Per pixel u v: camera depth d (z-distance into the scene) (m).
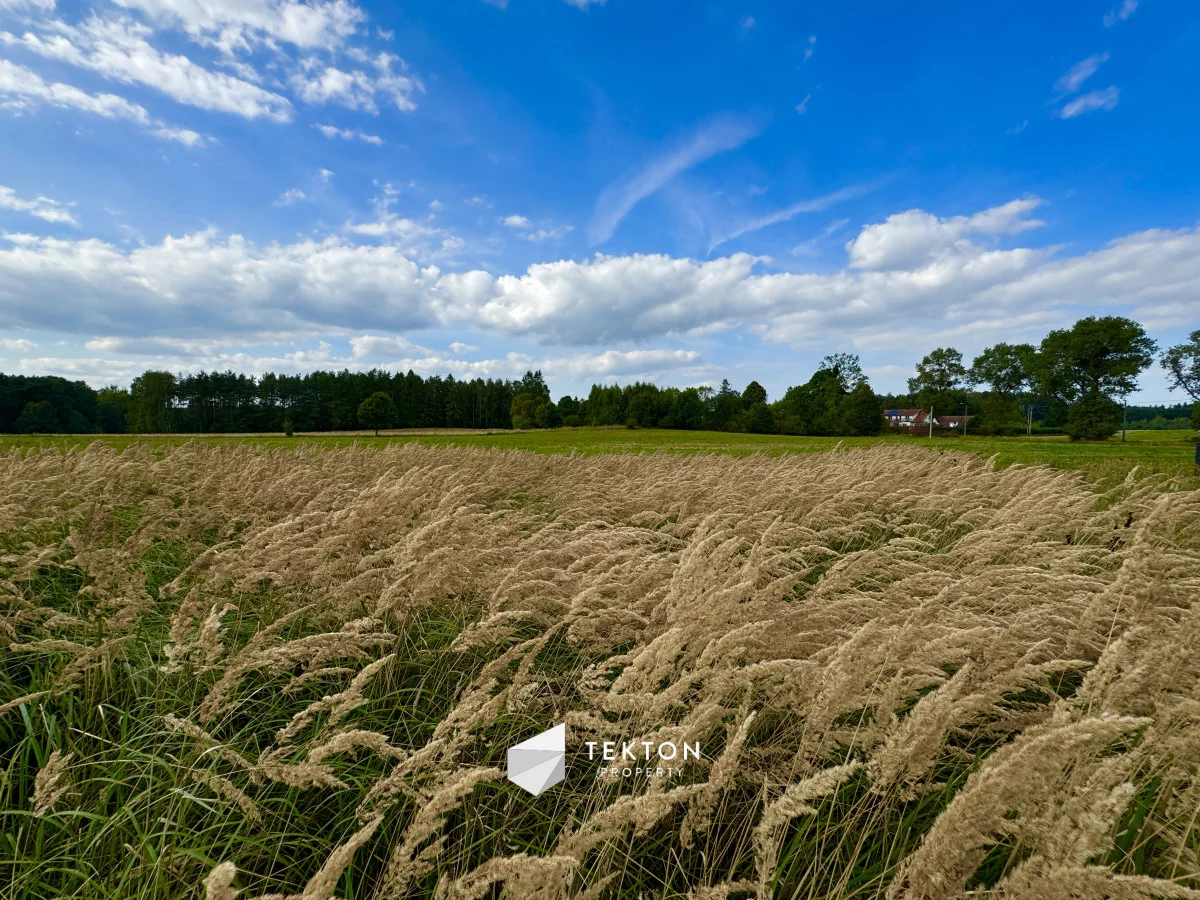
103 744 2.64
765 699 2.86
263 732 2.85
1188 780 2.02
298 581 3.73
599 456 15.80
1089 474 15.01
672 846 2.26
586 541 4.18
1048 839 1.57
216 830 2.21
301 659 2.87
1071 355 63.34
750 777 2.32
